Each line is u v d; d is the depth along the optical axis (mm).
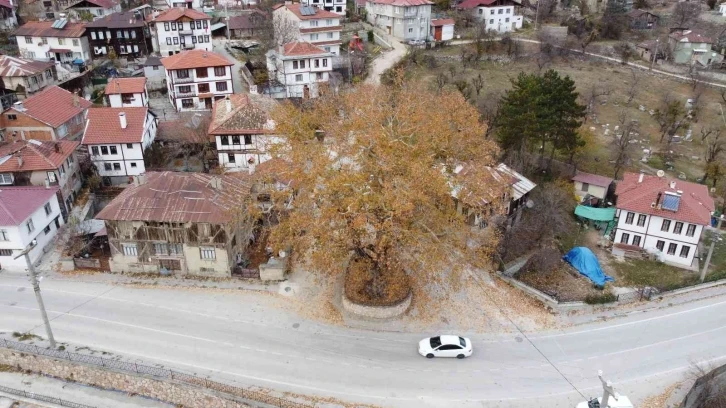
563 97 66750
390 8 126500
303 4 118438
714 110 97188
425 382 41500
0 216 52188
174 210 51594
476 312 49438
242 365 42781
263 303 50125
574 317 49500
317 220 42688
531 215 62969
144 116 70438
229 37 121812
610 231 63250
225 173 69938
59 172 61406
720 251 60438
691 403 39156
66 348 43969
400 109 50906
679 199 56844
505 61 117500
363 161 43594
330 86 93500
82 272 54125
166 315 48344
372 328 47312
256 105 74625
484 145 52656
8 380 43125
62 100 76062
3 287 51656
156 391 41281
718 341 46438
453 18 135625
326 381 41312
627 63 121875
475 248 50188
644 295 52062
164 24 105875
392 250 44406
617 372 42875
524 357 44344
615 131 87312
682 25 142625
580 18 144375
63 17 116000
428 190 44375
